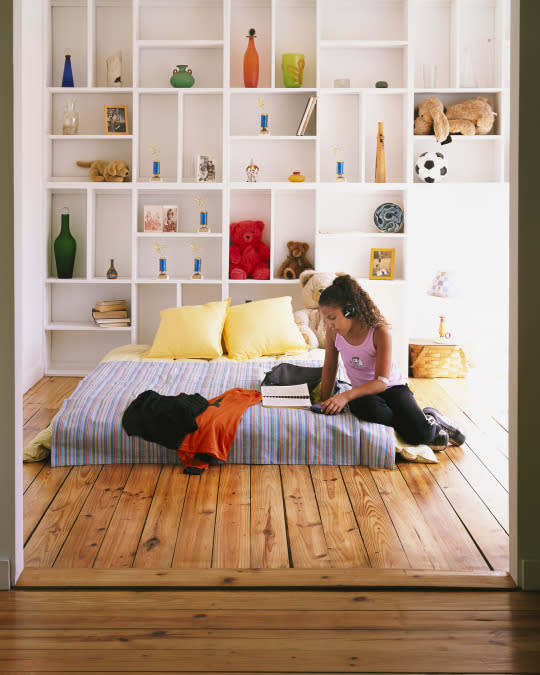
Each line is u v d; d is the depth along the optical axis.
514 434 2.39
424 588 2.35
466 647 2.02
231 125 5.96
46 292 5.85
